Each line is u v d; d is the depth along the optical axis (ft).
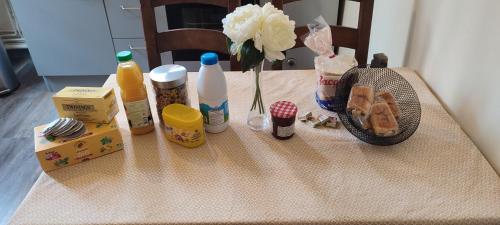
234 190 2.51
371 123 2.84
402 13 4.38
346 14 6.93
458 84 3.23
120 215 2.33
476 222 2.27
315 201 2.40
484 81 2.85
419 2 3.92
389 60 4.87
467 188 2.49
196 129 2.83
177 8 7.09
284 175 2.63
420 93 3.62
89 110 2.81
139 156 2.84
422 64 3.93
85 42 7.84
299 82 3.90
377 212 2.32
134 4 7.32
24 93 8.52
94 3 7.34
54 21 7.58
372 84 3.16
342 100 3.07
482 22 2.86
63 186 2.56
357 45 4.48
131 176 2.64
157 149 2.91
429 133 3.03
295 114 2.90
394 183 2.54
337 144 2.94
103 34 7.72
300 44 4.55
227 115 3.09
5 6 9.15
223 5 4.26
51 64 8.18
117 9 7.39
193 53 7.52
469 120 3.10
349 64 3.32
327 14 7.27
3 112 7.80
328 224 2.27
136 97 2.87
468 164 2.70
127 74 2.78
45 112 7.79
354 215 2.30
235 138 3.03
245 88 3.80
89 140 2.73
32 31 7.72
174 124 2.83
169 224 2.27
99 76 8.51
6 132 7.13
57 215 2.33
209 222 2.27
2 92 8.38
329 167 2.70
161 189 2.52
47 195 2.48
